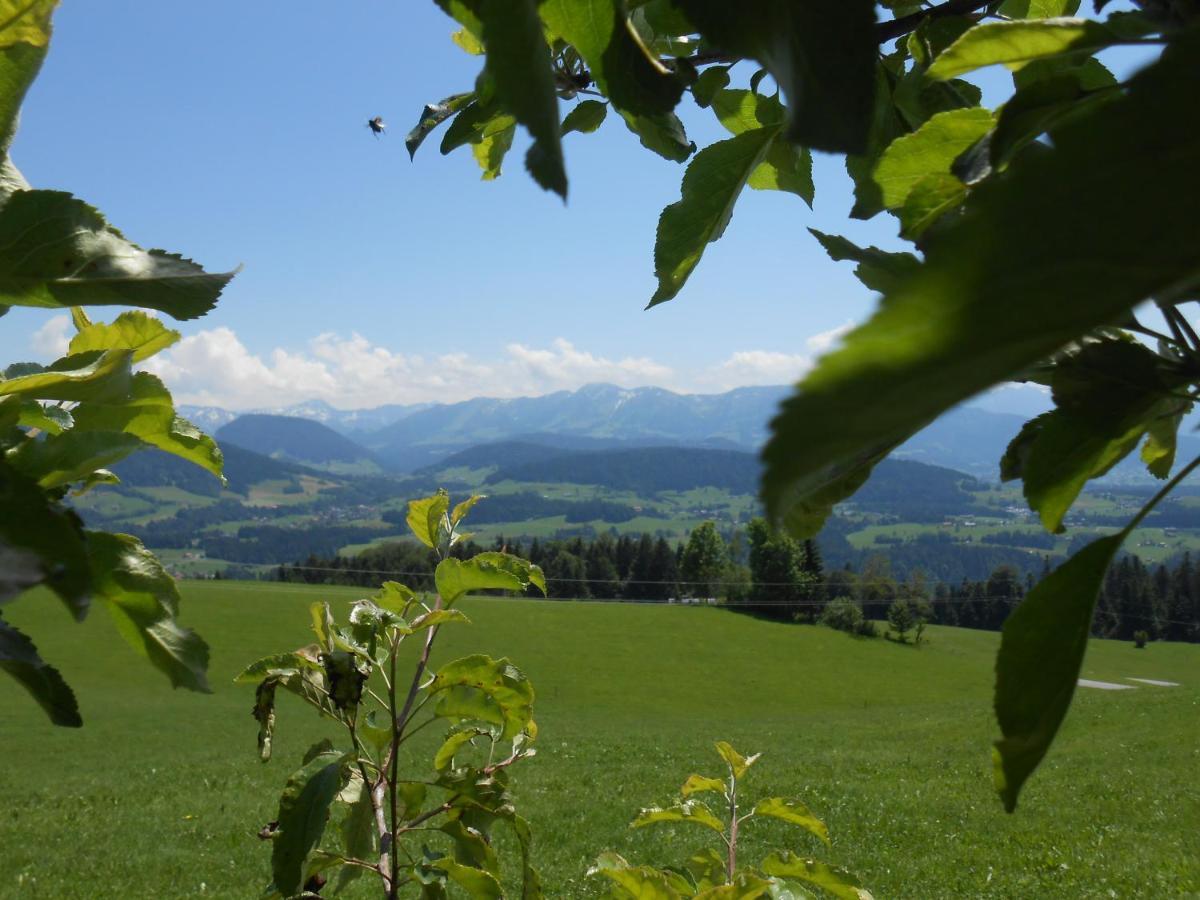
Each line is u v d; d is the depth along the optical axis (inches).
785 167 41.5
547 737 1254.9
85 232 23.4
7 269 23.1
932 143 25.6
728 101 41.2
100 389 27.3
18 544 20.2
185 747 1156.5
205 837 655.1
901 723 1465.3
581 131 41.5
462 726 76.3
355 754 61.9
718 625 2632.9
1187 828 628.7
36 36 22.7
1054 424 23.6
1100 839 611.2
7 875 566.3
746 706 1886.1
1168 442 29.9
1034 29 18.9
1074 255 7.3
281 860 56.8
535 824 689.6
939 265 7.3
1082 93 20.7
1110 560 19.2
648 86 20.5
